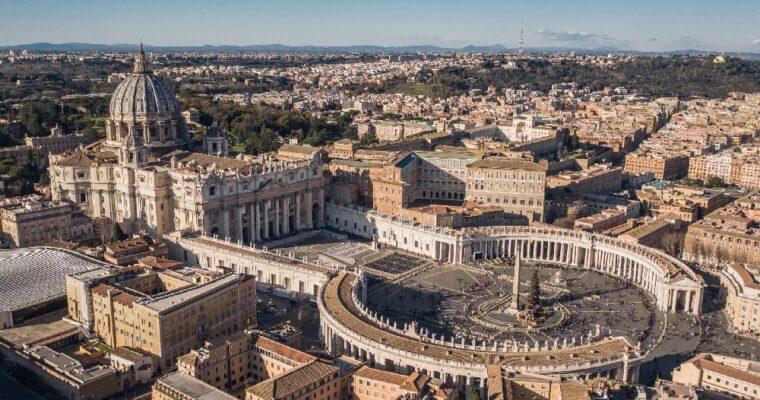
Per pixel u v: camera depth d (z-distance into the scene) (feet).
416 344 630.33
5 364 647.97
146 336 634.84
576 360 600.39
